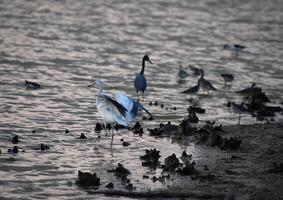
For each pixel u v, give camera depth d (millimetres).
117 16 51719
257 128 23000
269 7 63344
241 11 59625
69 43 39844
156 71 34312
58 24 46031
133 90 29797
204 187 16922
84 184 17234
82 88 29266
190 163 18656
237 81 33031
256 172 18047
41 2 55531
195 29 48719
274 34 49156
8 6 52125
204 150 20266
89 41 41031
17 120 23297
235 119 24922
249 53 41156
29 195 16500
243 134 22109
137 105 20297
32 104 25750
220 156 19594
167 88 30578
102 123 23562
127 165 18875
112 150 20328
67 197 16406
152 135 22078
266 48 43312
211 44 43438
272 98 29297
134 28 47094
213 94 29812
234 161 19031
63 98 27109
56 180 17578
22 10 50781
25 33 41812
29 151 19844
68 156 19609
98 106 20609
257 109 26422
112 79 31625
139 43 41781
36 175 17906
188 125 22438
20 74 31062
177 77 33125
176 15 54531
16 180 17484
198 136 21703
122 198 16375
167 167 18453
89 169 18500
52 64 33844
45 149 20141
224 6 61938
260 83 32719
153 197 16406
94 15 51344
